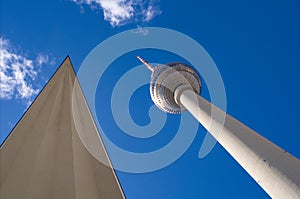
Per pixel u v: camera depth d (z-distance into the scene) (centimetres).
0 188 1205
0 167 1302
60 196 1309
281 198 2895
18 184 1264
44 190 1302
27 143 1549
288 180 2891
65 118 2022
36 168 1406
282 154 3244
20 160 1404
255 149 3522
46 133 1736
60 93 2341
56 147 1650
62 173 1459
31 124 1731
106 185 1565
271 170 3128
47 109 2012
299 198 2711
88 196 1397
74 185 1420
